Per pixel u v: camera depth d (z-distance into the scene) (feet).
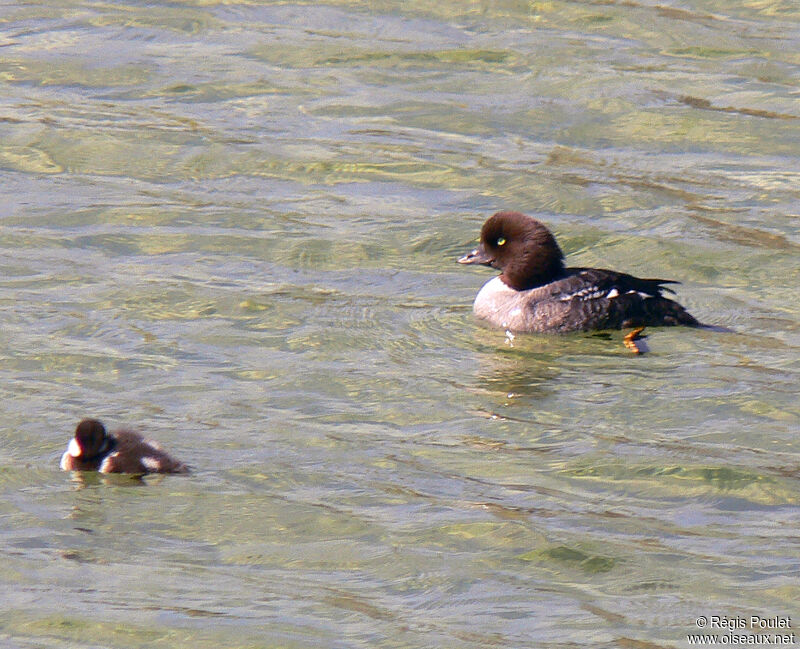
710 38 84.02
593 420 42.06
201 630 29.25
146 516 34.63
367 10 88.28
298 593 31.01
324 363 46.32
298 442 39.63
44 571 31.76
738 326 50.70
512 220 52.01
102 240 58.03
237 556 32.81
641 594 31.22
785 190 65.05
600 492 36.81
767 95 76.02
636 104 74.64
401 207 62.90
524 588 31.42
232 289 53.16
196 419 41.09
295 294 53.06
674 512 35.70
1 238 57.67
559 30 85.25
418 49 82.02
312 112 73.56
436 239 59.47
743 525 34.96
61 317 49.34
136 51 80.89
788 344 48.75
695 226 60.90
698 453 39.32
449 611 30.37
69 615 29.71
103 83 76.43
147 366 45.24
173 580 31.50
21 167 65.82
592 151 69.72
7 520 34.19
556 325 49.98
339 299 52.75
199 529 34.09
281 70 78.84
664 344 48.70
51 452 38.29
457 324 50.96
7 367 44.65
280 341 48.24
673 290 54.19
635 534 34.27
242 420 41.14
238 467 37.65
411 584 31.55
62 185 63.98
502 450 39.63
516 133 71.61
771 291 54.34
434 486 36.94
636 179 66.28
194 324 49.37
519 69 79.46
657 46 83.05
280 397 43.16
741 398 43.60
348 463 38.29
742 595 31.19
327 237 59.21
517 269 51.62
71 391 42.88
